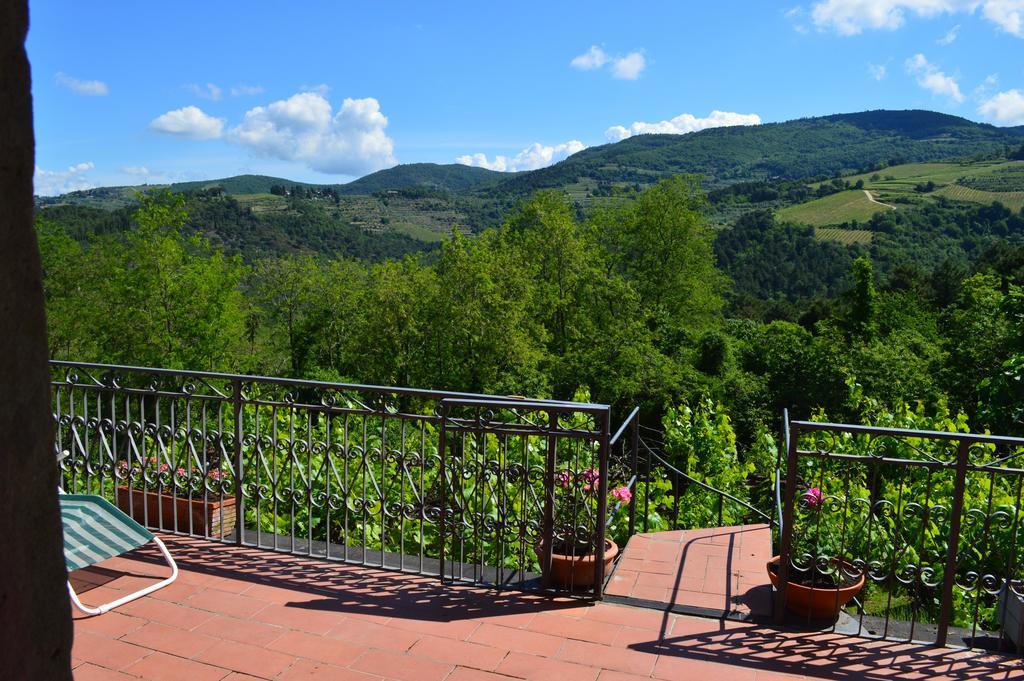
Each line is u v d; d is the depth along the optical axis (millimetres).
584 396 9742
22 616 1260
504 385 30328
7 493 1231
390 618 3764
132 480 5004
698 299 37844
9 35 1206
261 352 34688
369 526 5898
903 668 3369
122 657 3311
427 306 32062
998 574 5504
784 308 64438
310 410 4520
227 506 4969
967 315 23766
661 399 30219
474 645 3498
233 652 3379
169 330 30125
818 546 4172
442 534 4211
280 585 4141
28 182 1253
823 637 3652
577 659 3383
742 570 4520
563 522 4316
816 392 28781
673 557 4750
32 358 1271
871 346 29688
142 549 4617
